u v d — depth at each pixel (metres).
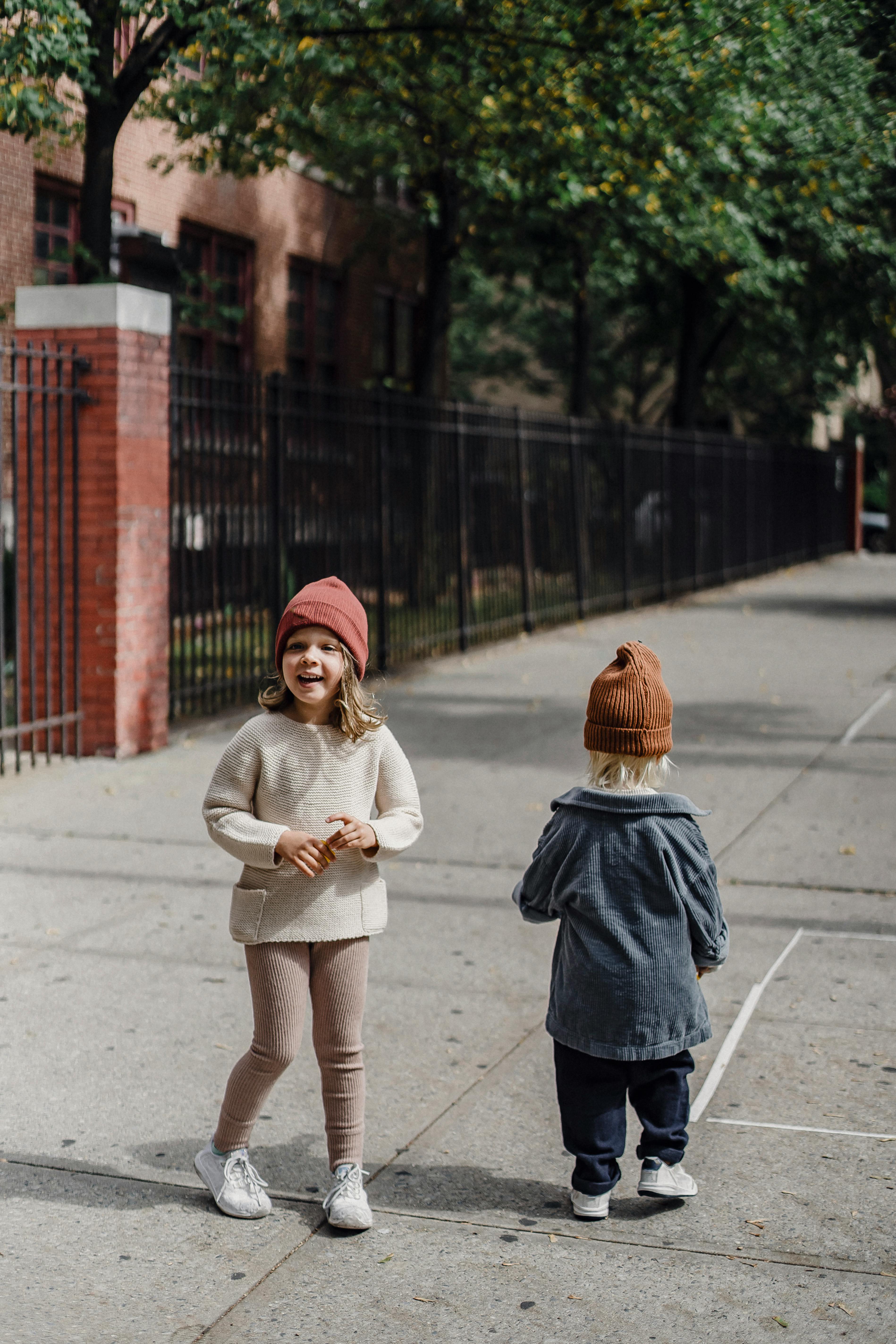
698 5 11.23
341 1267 3.19
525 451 15.38
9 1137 3.84
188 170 16.86
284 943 3.34
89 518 8.77
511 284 26.80
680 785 8.38
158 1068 4.33
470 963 5.38
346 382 21.50
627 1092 3.68
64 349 8.64
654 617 17.59
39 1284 3.10
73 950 5.44
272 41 9.95
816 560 28.66
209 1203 3.49
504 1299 3.05
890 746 9.57
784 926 5.84
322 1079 3.43
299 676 3.33
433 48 11.91
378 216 19.05
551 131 12.66
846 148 15.26
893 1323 2.95
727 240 16.83
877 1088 4.20
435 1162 3.72
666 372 34.31
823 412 30.25
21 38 8.75
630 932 3.28
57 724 8.63
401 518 12.84
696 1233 3.35
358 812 3.40
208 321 13.40
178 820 7.48
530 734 10.00
